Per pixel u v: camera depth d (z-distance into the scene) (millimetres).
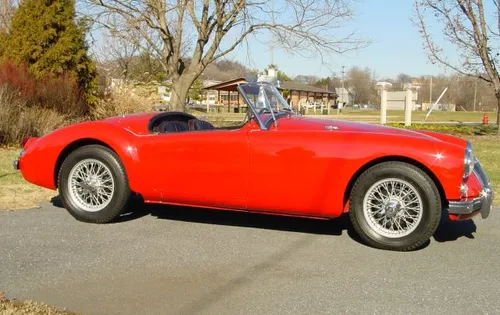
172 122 5520
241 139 4633
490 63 16359
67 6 15875
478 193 4367
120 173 5051
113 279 3684
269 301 3326
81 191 5223
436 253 4363
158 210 5781
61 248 4363
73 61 15797
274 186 4562
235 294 3436
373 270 3930
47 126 12188
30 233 4773
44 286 3527
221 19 14008
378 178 4391
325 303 3303
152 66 23953
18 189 6637
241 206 4738
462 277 3791
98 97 15992
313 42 14594
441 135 4863
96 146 5148
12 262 3990
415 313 3170
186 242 4602
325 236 4855
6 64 12875
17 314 2996
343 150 4395
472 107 81125
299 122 4852
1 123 11492
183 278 3723
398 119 34281
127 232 4891
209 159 4727
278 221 5375
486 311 3205
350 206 4531
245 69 18359
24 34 15406
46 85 13383
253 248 4453
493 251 4430
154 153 4926
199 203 4895
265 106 4918
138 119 5297
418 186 4277
